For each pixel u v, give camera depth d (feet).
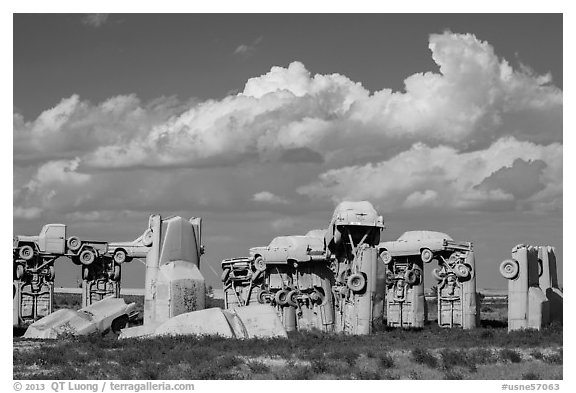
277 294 190.70
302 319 189.88
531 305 154.61
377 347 133.28
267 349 128.47
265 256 194.59
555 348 133.08
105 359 123.03
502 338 144.77
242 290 214.90
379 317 157.89
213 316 141.08
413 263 213.25
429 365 119.96
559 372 114.62
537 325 153.99
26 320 190.60
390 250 213.87
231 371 114.52
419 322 211.00
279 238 197.36
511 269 156.25
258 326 143.02
